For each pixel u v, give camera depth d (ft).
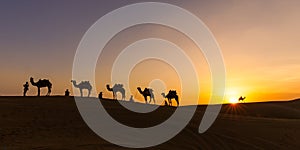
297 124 111.24
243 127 101.65
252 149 79.56
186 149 76.23
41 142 69.92
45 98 123.34
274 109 188.34
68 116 98.53
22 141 69.46
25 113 95.81
